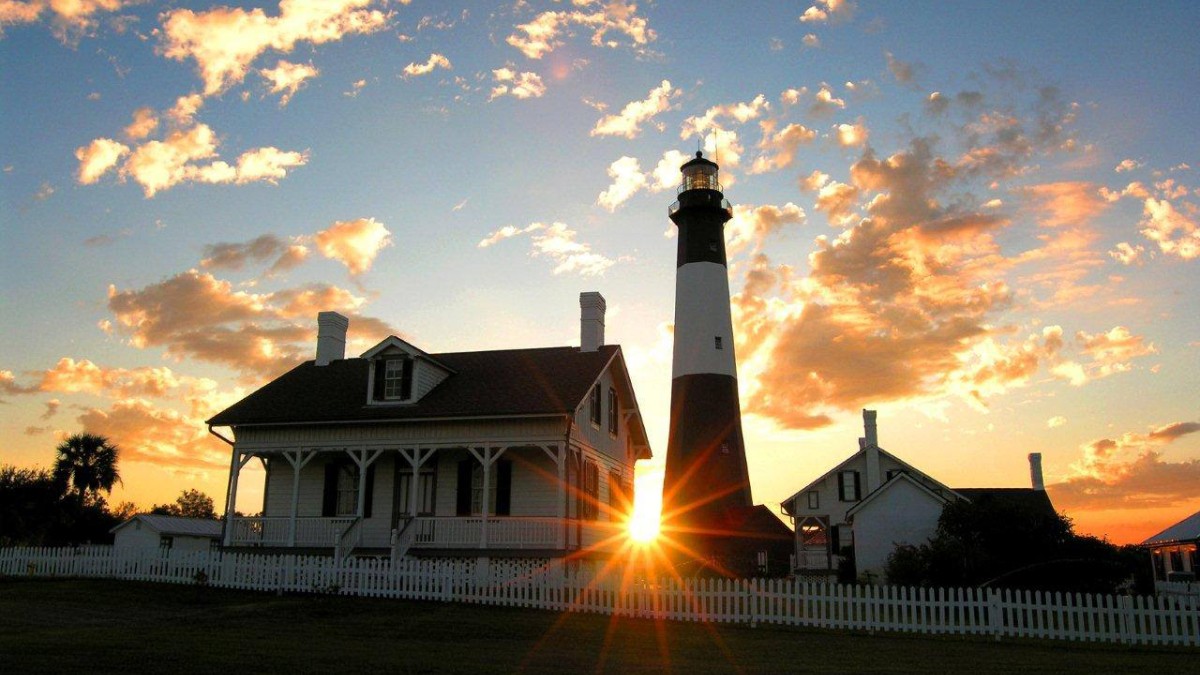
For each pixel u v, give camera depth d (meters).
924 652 15.23
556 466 26.83
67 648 12.28
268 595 22.00
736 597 19.27
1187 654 15.94
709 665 12.91
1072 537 27.52
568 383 27.11
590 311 29.95
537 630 17.02
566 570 22.56
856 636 17.72
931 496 34.09
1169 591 27.78
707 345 38.97
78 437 48.00
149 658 11.63
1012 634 17.88
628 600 19.86
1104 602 25.17
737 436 38.03
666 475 38.78
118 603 19.33
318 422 26.98
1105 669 13.27
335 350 31.86
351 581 22.25
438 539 25.72
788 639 16.83
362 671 11.16
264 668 11.13
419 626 17.12
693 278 40.09
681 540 36.72
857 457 42.84
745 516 36.81
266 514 28.78
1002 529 27.62
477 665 12.09
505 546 25.23
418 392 27.03
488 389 27.31
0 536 41.44
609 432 30.62
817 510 42.88
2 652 11.79
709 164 41.62
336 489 28.22
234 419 27.61
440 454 27.69
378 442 26.95
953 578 26.42
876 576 33.78
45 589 21.00
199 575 23.25
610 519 30.12
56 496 44.62
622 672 11.87
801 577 37.31
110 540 48.44
